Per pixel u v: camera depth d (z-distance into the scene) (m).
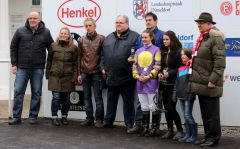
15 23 13.50
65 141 8.19
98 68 9.30
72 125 9.52
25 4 13.48
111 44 8.98
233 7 9.10
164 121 9.52
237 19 9.12
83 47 9.30
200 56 7.81
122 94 9.09
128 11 9.51
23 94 9.54
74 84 9.51
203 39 7.85
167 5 9.31
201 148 7.81
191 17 9.26
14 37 9.39
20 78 9.43
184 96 8.10
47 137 8.47
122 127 9.41
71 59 9.42
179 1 9.27
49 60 9.48
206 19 7.79
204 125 8.05
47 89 10.02
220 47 7.68
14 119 9.53
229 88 9.20
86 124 9.49
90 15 9.70
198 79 7.81
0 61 10.27
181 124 8.73
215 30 7.78
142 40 8.57
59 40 9.39
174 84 8.30
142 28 9.45
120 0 9.53
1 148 7.71
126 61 8.91
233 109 9.23
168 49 8.43
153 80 8.43
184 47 9.30
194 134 8.22
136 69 8.60
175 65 8.31
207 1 9.18
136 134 8.80
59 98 9.45
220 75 7.68
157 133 8.69
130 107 9.07
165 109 8.46
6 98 12.99
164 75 8.30
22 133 8.77
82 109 9.91
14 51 9.41
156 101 8.48
